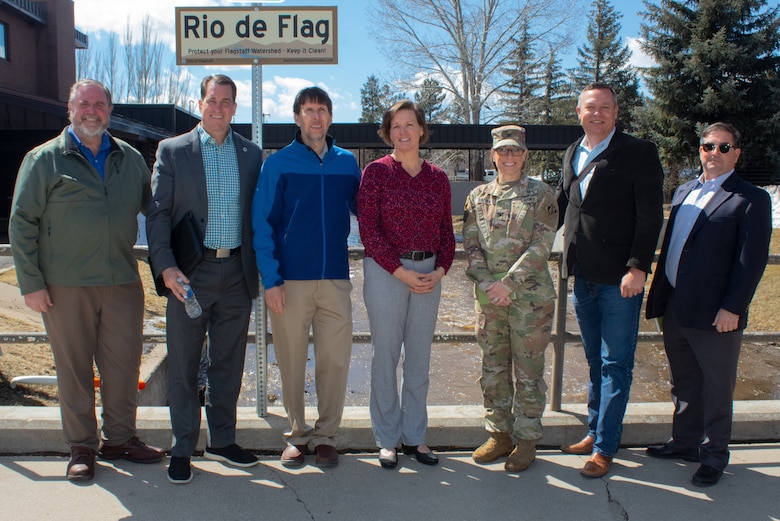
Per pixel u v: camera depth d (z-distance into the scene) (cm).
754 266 299
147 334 375
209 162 314
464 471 327
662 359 814
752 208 303
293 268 320
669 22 2133
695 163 2156
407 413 338
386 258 316
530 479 319
